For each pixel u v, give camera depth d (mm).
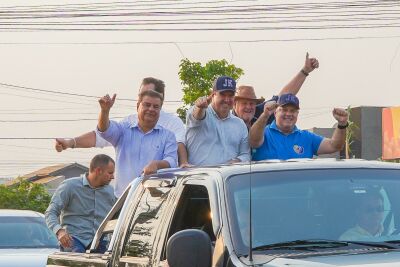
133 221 9055
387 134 51688
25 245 17578
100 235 10039
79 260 9875
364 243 7523
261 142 10930
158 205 8680
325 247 7461
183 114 33125
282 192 7824
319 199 7820
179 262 7082
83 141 11953
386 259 6949
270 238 7500
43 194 58406
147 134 11867
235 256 7254
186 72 33875
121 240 9117
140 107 11805
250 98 12336
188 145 11562
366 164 8273
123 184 11953
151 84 12773
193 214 8266
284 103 11016
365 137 63031
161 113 12969
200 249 7066
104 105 11641
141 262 8508
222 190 7766
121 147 11938
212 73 33969
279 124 11070
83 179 13727
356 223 7715
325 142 11195
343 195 7859
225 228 7477
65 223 13734
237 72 34219
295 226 7609
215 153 11367
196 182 8195
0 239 17641
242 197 7738
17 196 57625
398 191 7992
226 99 11336
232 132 11445
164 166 10539
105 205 13758
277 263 6938
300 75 13258
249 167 8094
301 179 7957
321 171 8070
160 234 8375
